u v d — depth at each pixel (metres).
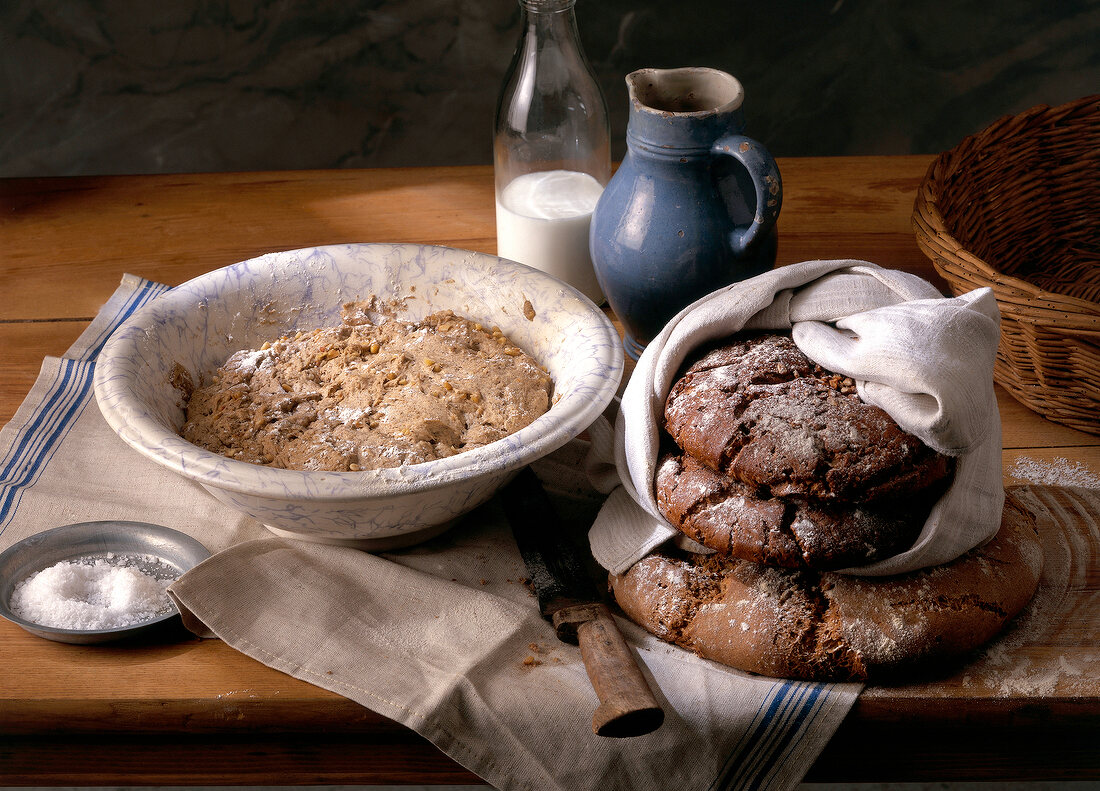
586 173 1.55
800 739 1.13
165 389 1.28
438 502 1.19
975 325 1.14
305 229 1.66
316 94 2.32
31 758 1.20
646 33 2.22
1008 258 1.56
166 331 1.30
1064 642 1.17
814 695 1.14
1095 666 1.16
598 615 1.16
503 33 2.24
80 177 1.77
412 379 1.29
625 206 1.37
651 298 1.38
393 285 1.39
